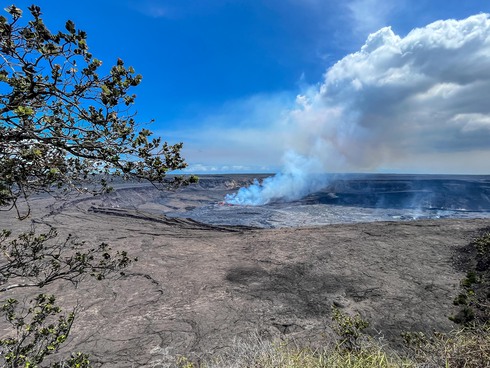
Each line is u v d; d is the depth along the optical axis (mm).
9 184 1488
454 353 3104
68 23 1509
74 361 2383
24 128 1524
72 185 1840
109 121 1714
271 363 3498
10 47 1389
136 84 1735
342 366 3377
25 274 2273
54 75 1532
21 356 2166
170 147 1964
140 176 1921
